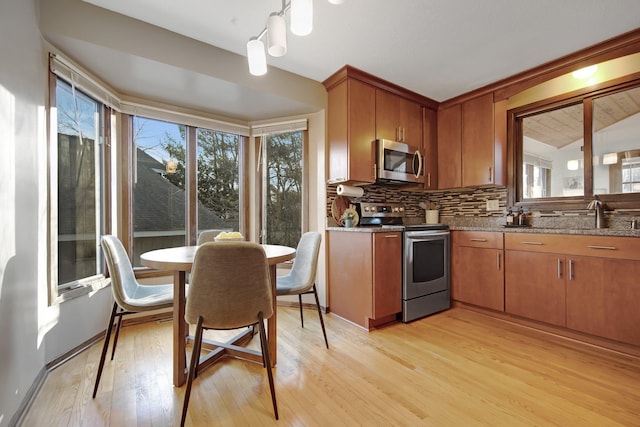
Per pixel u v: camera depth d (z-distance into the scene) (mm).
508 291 2492
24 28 1483
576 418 1323
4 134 1296
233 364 1813
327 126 2812
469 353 1956
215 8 1771
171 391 1523
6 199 1296
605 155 2406
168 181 2711
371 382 1609
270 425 1278
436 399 1460
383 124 2799
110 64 1988
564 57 2312
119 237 2432
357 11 1774
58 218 1917
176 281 1588
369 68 2516
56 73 1794
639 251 1835
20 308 1392
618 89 2312
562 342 2127
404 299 2520
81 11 1727
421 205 3600
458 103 3115
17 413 1304
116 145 2406
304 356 1911
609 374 1697
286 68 2520
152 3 1731
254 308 1346
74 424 1276
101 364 1490
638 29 1952
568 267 2143
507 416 1336
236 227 3105
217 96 2514
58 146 1921
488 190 3145
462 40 2094
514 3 1709
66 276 1977
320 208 2859
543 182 2803
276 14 1320
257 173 3123
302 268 2266
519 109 2893
